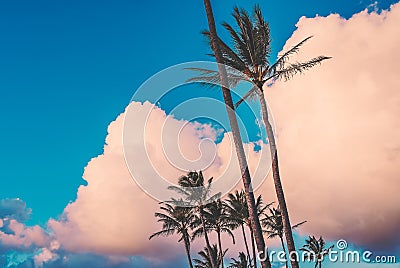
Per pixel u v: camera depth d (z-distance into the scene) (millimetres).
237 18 21422
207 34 19656
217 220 44594
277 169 20375
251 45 21359
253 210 14820
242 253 45188
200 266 48375
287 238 19984
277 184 20328
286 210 20125
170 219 47969
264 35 21609
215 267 46875
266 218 53250
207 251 48031
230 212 42969
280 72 21609
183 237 48156
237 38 21438
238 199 42906
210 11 16375
